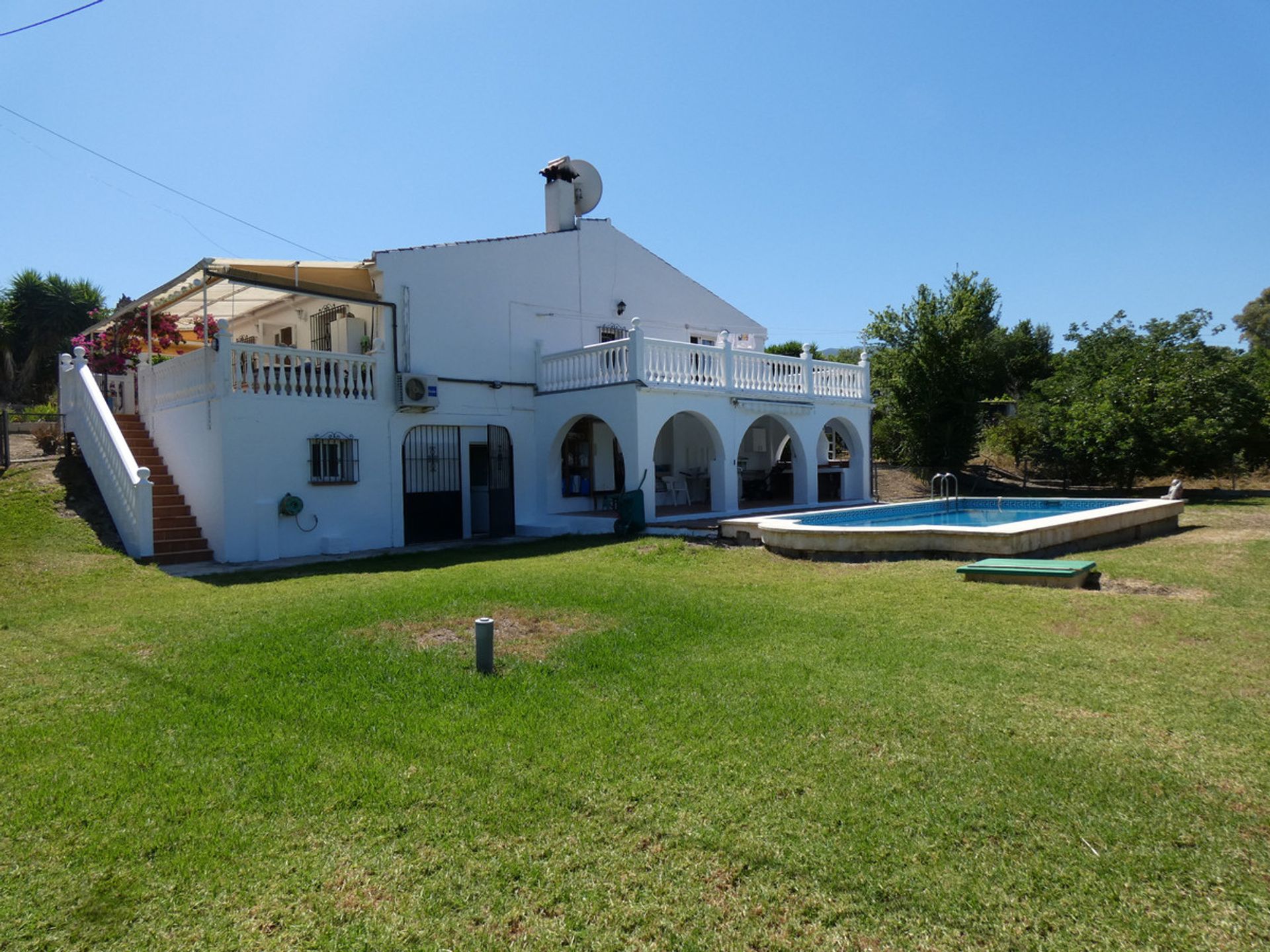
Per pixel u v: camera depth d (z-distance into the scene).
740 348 23.00
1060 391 26.58
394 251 15.76
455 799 3.89
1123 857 3.32
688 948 2.84
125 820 3.75
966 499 20.12
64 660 6.46
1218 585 8.95
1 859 3.43
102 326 17.77
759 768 4.16
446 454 16.61
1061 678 5.61
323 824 3.69
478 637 5.87
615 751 4.40
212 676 5.89
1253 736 4.53
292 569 12.04
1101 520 12.33
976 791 3.89
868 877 3.21
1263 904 2.99
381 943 2.88
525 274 18.25
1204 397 23.20
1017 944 2.81
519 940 2.89
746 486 23.05
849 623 7.32
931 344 27.97
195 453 13.84
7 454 15.56
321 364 14.41
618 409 16.17
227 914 3.05
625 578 9.95
